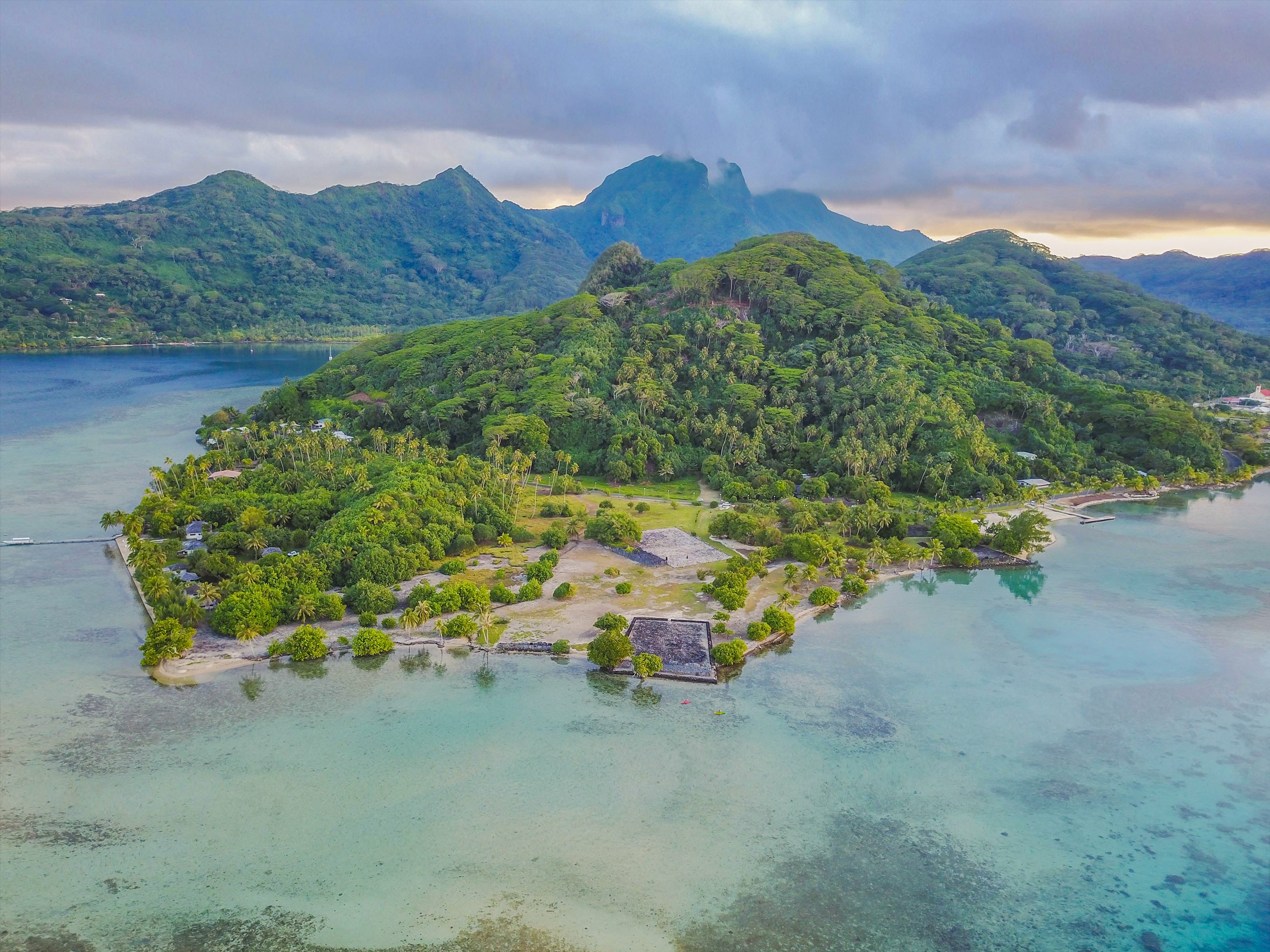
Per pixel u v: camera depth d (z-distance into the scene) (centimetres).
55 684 12150
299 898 8175
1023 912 8300
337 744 10881
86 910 7956
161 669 12675
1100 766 10844
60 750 10512
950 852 9144
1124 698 12669
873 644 14475
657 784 10200
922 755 10994
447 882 8450
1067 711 12219
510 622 14675
